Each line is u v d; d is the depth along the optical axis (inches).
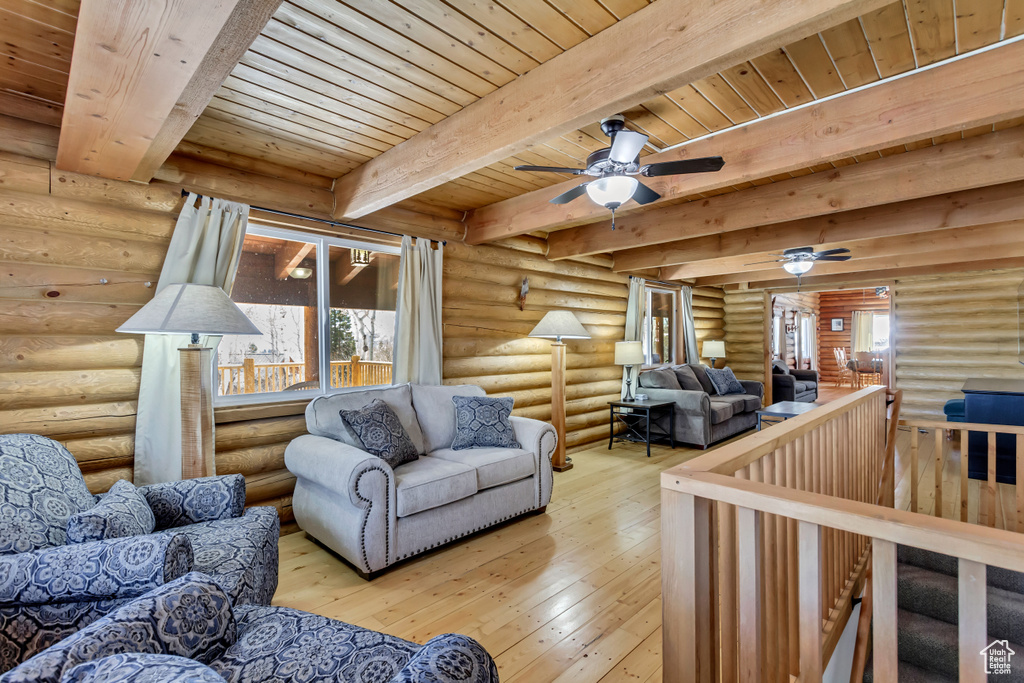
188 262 111.7
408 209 160.2
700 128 107.9
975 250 212.2
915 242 185.9
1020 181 133.5
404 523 107.1
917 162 117.0
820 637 43.3
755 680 48.2
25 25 72.2
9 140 94.3
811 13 55.5
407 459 120.5
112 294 106.2
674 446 230.4
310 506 116.4
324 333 143.6
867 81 88.7
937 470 118.0
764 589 62.4
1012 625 77.7
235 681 44.5
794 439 75.5
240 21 54.7
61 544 64.9
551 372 198.7
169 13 52.9
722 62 63.7
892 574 38.8
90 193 103.0
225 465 119.7
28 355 96.6
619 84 72.2
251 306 132.1
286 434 130.3
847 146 92.5
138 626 42.3
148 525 71.0
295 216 132.4
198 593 48.3
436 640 42.4
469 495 118.8
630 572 106.4
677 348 298.2
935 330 271.4
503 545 120.6
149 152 91.0
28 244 96.3
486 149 93.0
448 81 88.5
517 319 195.2
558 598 95.9
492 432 137.9
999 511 142.7
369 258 157.5
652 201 119.0
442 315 167.2
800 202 136.5
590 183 107.6
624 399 237.5
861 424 114.9
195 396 96.3
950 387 267.4
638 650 79.9
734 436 257.4
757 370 331.3
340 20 71.6
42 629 56.4
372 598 96.0
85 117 76.6
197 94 70.4
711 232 156.2
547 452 140.7
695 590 49.9
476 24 72.9
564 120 79.4
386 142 115.3
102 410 104.2
